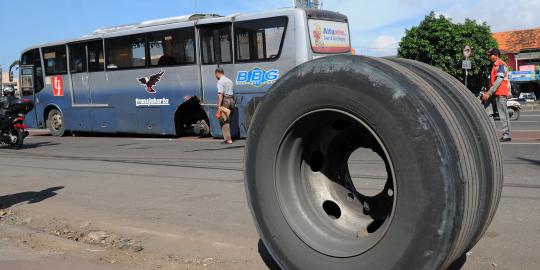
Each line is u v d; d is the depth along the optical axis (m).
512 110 20.03
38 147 14.69
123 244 4.99
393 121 2.90
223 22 14.15
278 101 3.48
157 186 7.87
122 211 6.34
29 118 19.41
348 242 3.27
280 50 13.32
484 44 37.34
